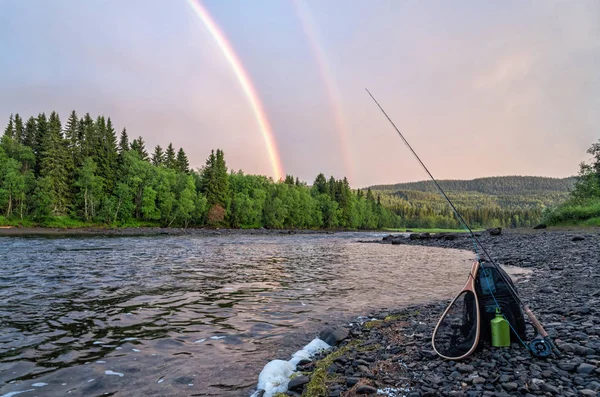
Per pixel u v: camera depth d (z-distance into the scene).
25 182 61.53
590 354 4.59
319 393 4.26
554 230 36.41
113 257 20.95
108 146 74.50
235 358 5.82
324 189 139.12
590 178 45.22
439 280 14.14
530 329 5.88
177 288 11.63
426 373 4.57
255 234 71.75
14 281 12.31
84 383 4.78
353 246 37.31
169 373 5.17
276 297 10.60
